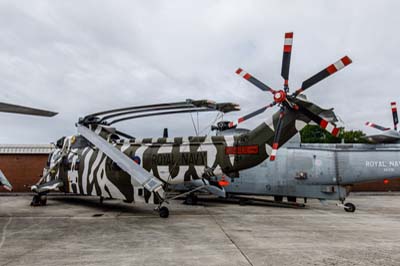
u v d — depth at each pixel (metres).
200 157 8.11
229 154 7.84
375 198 15.85
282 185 11.42
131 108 8.07
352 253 4.28
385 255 4.18
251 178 11.99
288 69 6.98
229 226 6.66
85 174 10.05
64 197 14.07
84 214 8.45
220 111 8.03
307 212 9.64
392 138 10.97
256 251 4.36
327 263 3.75
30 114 6.64
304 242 5.02
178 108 7.88
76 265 3.60
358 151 10.84
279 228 6.44
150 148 8.94
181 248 4.53
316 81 6.50
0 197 13.93
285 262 3.78
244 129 12.49
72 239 5.14
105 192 9.16
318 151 11.14
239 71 7.88
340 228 6.50
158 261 3.79
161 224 6.85
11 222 6.98
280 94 6.88
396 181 19.59
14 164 16.02
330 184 10.75
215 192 11.77
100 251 4.31
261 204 12.29
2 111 6.37
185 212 9.35
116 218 7.73
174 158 8.41
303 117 7.12
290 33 6.99
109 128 9.64
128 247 4.57
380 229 6.42
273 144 7.11
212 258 3.95
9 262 3.72
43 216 7.98
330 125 6.58
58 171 11.73
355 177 10.59
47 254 4.12
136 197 8.38
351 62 6.02
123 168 7.45
